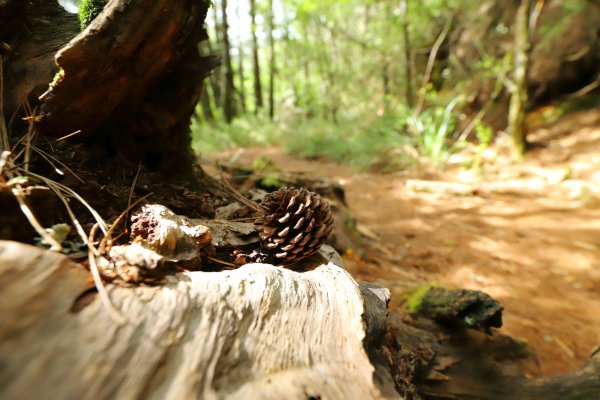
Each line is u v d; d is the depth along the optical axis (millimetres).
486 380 375
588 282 633
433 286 484
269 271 222
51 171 257
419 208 989
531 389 357
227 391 159
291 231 274
